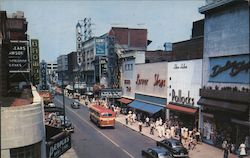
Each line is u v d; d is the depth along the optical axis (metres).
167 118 40.47
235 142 26.61
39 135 12.17
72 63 118.62
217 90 27.48
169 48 63.97
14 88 20.52
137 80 52.62
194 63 33.66
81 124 45.44
